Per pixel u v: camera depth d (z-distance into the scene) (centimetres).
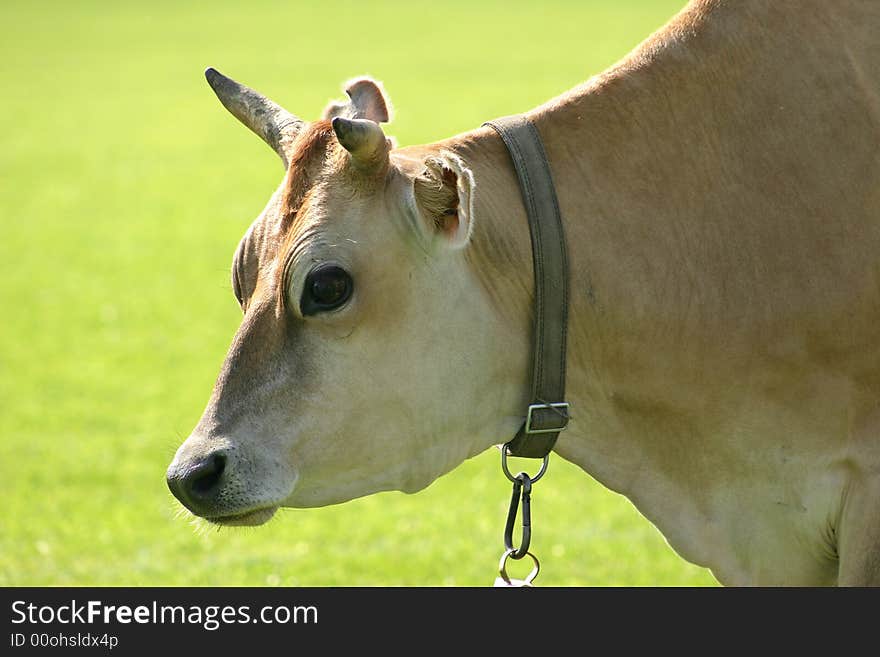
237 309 2727
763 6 819
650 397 791
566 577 1370
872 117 797
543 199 763
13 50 7838
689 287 781
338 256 715
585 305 773
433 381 738
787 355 782
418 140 4391
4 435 1945
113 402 2114
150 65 7019
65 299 2827
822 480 794
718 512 814
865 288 778
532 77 5962
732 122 798
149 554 1488
